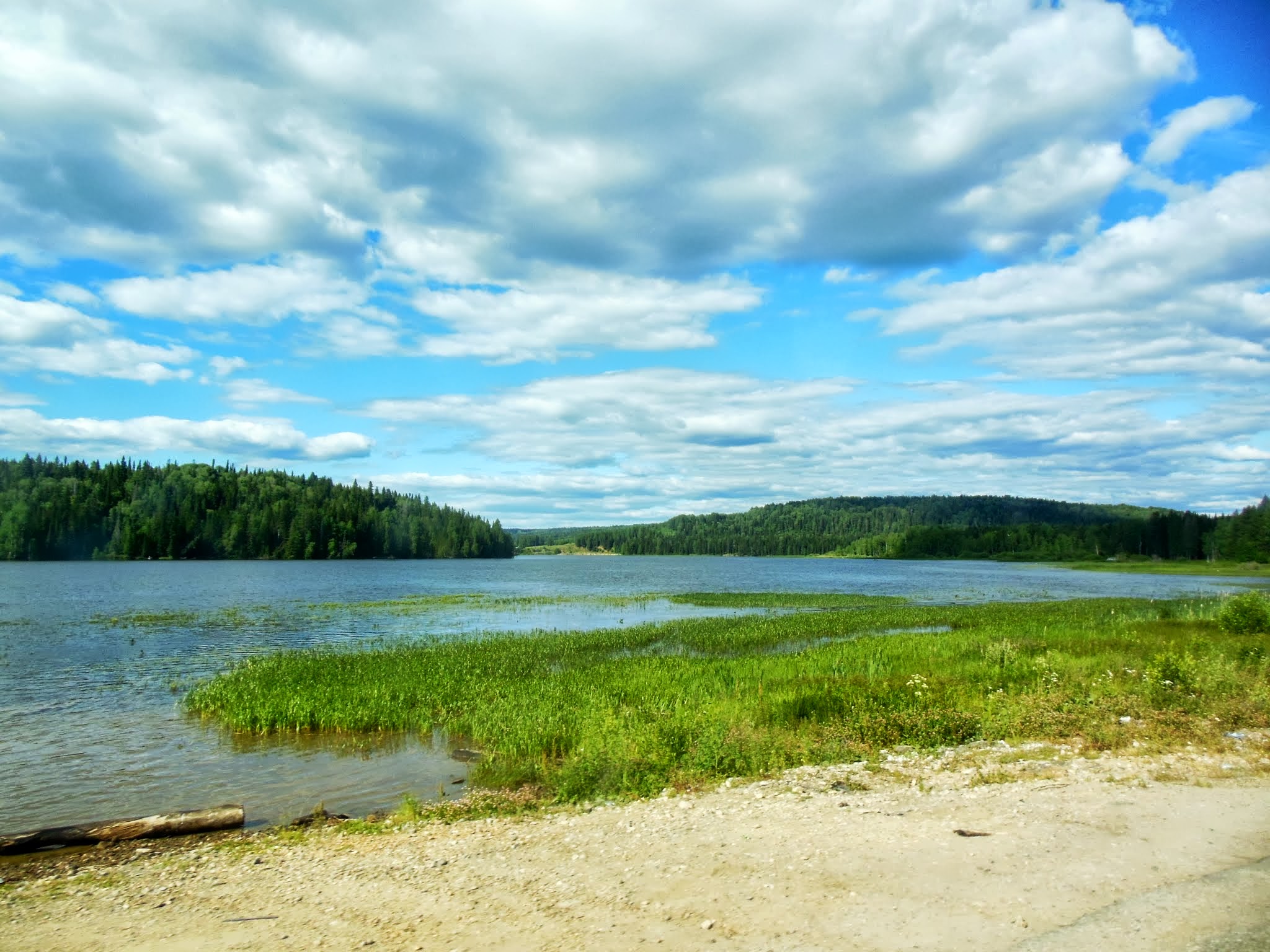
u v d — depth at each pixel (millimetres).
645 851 10492
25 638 39875
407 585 91000
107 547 154875
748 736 16109
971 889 8352
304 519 174375
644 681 24250
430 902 9133
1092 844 9578
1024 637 35375
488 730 19391
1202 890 7926
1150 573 141250
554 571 145875
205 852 11969
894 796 12578
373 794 15414
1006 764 14211
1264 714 16625
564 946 7590
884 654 29484
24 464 170375
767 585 97188
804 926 7668
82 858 11906
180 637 40719
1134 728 16047
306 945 8086
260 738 19766
